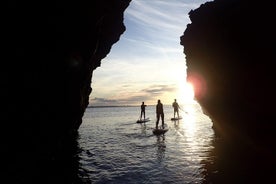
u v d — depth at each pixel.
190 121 36.50
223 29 14.32
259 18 11.50
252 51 11.95
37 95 10.41
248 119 13.16
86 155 13.80
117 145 16.95
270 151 11.58
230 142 16.33
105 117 58.31
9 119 8.72
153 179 9.22
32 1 8.92
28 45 9.28
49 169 10.41
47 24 10.17
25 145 9.88
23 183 8.26
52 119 12.25
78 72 14.48
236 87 13.72
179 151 14.09
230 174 9.33
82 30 13.20
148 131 24.12
